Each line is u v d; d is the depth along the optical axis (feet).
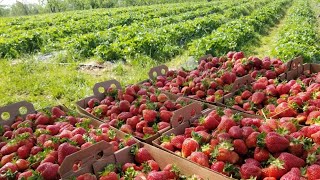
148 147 1.95
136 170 1.79
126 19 13.15
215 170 1.68
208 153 1.76
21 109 3.73
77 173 1.70
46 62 6.15
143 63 5.92
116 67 5.57
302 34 7.91
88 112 2.64
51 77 5.12
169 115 2.36
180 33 8.42
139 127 2.30
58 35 9.71
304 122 2.19
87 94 4.30
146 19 13.91
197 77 3.13
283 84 2.73
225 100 2.71
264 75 3.17
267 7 16.19
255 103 2.55
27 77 5.15
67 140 1.96
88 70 5.65
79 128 2.15
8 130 2.41
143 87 2.94
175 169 1.74
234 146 1.77
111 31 8.64
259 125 1.97
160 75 3.51
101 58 6.19
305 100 2.38
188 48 7.30
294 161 1.62
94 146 1.77
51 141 1.98
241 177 1.65
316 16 14.40
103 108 2.63
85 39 7.54
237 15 14.49
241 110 2.46
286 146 1.69
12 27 12.91
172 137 2.03
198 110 2.30
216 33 7.99
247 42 8.00
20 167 1.85
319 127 1.85
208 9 16.34
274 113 2.31
